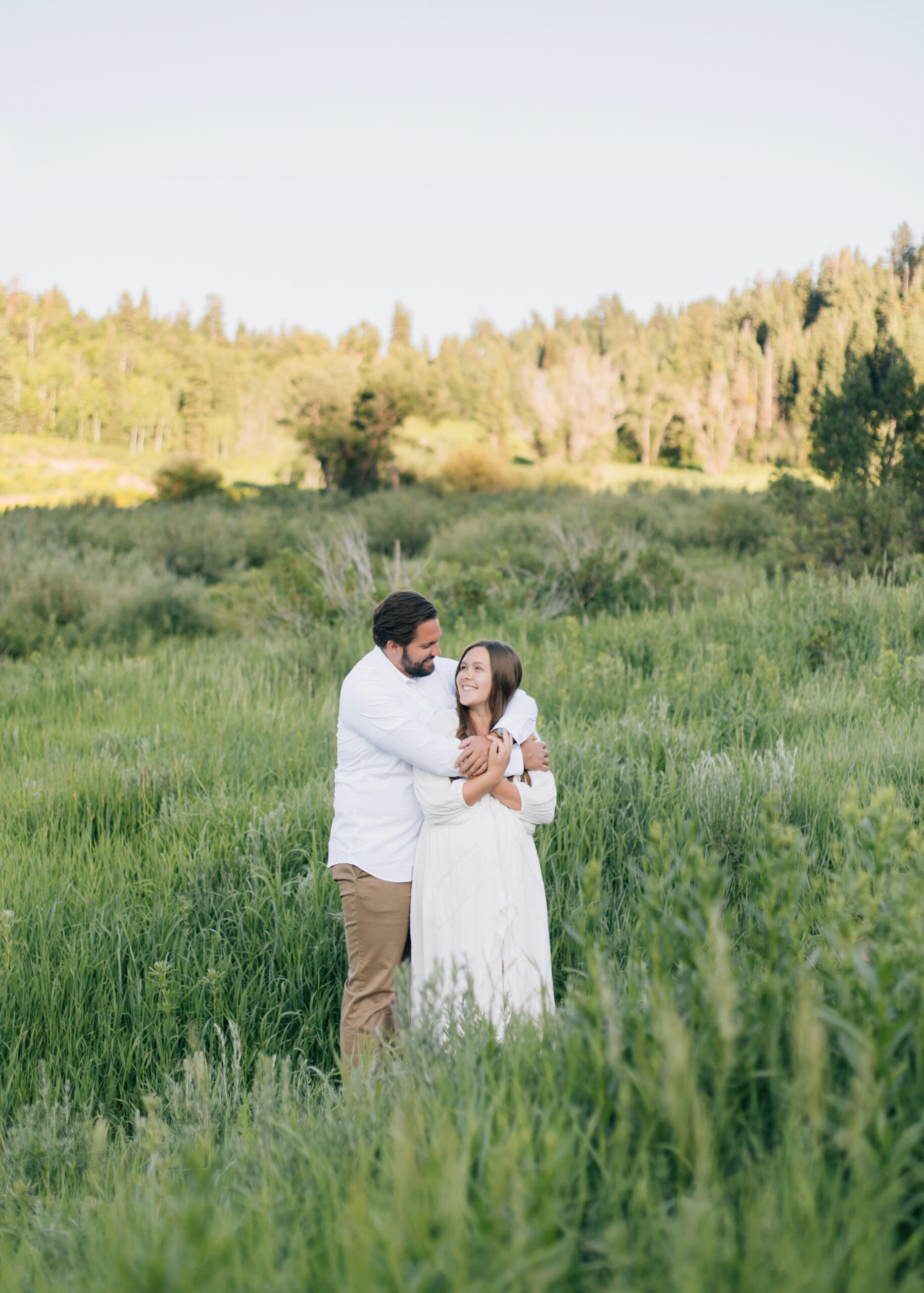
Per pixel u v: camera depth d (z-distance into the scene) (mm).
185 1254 1239
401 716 3172
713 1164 1310
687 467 79625
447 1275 1142
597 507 26109
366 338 120125
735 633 8016
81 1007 3391
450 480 56219
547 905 3729
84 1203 2154
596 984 1751
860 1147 1227
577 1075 1545
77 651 11438
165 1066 3229
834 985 1573
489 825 3105
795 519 12672
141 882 4172
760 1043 1514
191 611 13523
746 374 76625
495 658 3227
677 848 3742
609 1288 1171
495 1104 1536
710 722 5473
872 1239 1136
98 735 6402
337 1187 1539
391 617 3270
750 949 2311
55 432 98250
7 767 5984
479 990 2996
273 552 23344
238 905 3934
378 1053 2822
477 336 133750
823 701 5891
